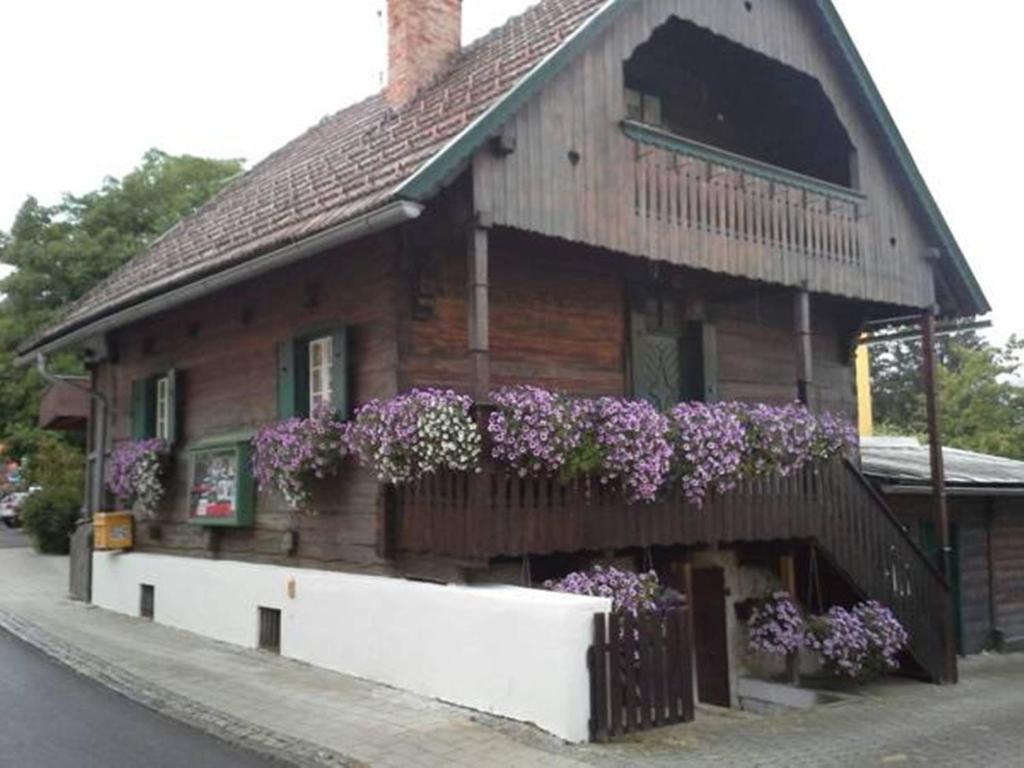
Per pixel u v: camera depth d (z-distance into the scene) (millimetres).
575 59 9500
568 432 8391
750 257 11023
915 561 12297
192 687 8844
